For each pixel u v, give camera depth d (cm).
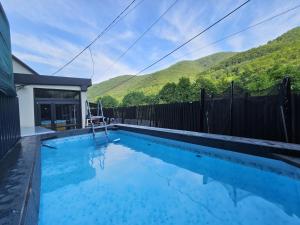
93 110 1659
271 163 481
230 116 688
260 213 337
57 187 457
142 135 941
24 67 1587
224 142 593
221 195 404
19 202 243
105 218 331
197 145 676
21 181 308
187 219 323
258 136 611
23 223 209
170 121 978
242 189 432
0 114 445
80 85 1256
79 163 638
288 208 349
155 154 739
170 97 1738
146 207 364
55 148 810
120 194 419
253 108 625
